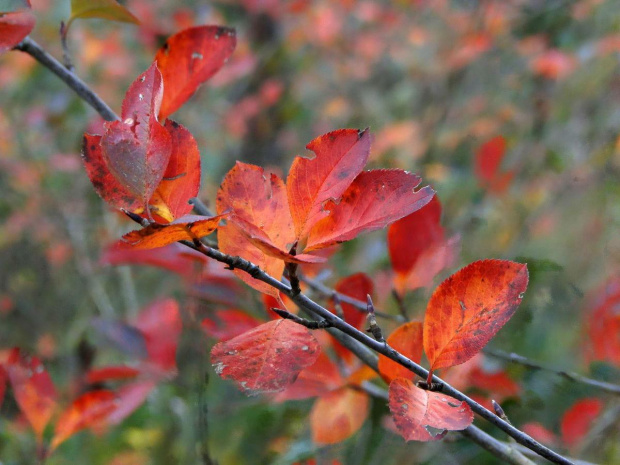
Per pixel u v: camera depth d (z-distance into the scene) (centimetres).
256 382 63
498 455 76
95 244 211
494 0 238
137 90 63
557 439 99
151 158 62
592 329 104
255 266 63
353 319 82
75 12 81
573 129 201
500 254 149
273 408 123
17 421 112
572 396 109
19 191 222
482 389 97
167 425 139
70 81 82
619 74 203
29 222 214
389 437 106
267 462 119
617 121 194
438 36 268
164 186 64
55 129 227
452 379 86
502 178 148
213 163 237
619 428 105
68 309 204
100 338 97
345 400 81
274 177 66
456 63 229
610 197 169
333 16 270
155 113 63
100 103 82
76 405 86
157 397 137
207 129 248
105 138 62
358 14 275
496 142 147
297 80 276
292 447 112
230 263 63
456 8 267
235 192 66
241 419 126
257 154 254
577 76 213
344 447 107
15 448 127
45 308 204
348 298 83
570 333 123
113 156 62
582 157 189
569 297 125
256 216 65
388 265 138
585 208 171
